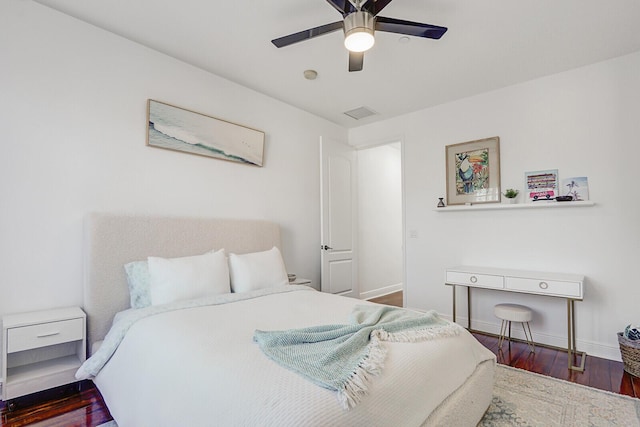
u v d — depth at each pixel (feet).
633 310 9.02
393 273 19.72
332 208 13.85
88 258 7.62
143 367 5.10
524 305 10.75
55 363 7.22
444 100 12.53
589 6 7.19
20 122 7.08
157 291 7.51
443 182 12.76
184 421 3.93
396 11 7.40
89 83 8.04
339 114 13.98
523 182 10.90
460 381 5.10
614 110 9.41
